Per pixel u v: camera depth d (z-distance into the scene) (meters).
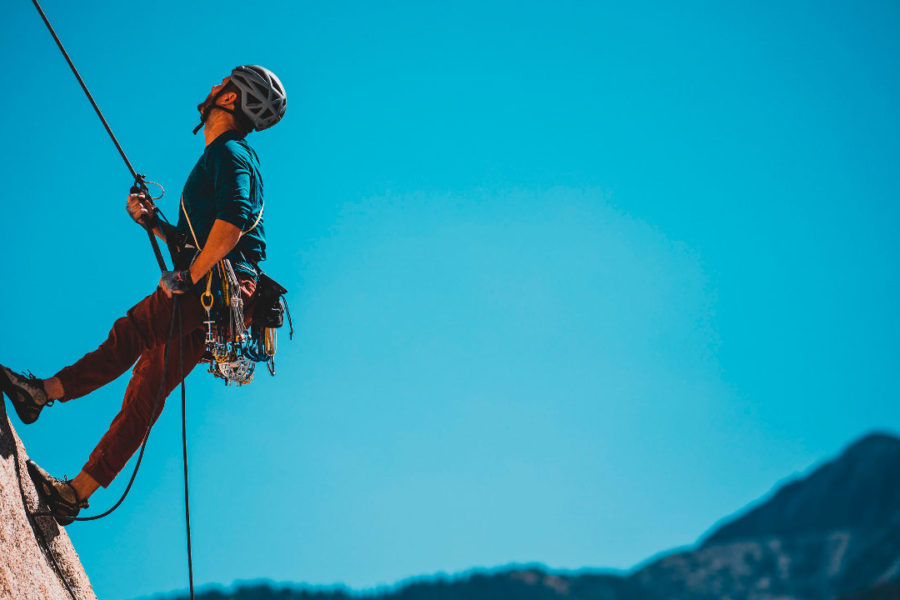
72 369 10.21
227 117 11.13
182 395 10.93
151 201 10.89
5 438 9.80
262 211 11.08
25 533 9.61
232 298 10.34
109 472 10.36
